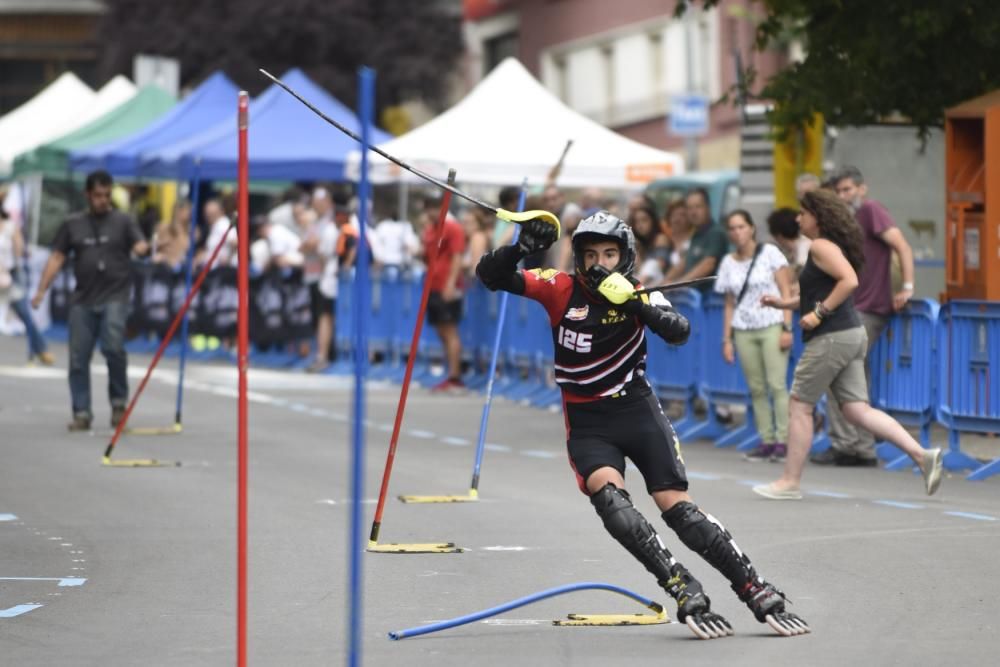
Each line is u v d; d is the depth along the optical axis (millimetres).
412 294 49625
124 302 36062
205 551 21938
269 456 32000
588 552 21625
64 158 67000
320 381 49750
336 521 24281
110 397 36375
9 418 38594
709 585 19609
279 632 17078
